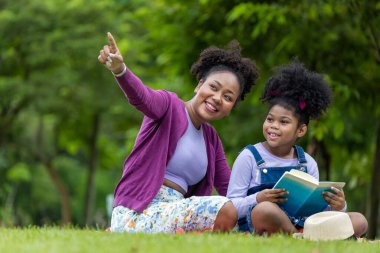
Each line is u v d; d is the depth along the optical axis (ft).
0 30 120.88
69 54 120.98
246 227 34.14
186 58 70.38
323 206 33.60
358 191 99.35
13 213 176.04
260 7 61.11
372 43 63.05
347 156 81.76
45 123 156.97
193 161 34.96
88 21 123.24
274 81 35.73
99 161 159.53
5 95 121.49
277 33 66.18
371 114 71.05
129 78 32.81
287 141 34.96
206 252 24.67
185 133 35.14
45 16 121.60
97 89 125.70
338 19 64.08
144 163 34.45
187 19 70.03
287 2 63.57
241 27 67.46
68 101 124.88
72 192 209.26
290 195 32.68
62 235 30.22
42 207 200.23
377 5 57.93
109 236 29.14
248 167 34.73
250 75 36.24
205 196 33.17
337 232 31.81
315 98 35.32
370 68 66.08
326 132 63.72
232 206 32.45
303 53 65.05
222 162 37.73
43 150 152.76
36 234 31.14
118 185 35.17
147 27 76.02
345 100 66.18
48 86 122.52
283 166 34.91
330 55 66.03
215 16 68.95
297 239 29.81
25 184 179.93
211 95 34.96
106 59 32.45
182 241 27.35
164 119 34.55
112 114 133.69
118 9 129.49
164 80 86.02
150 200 33.76
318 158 72.18
